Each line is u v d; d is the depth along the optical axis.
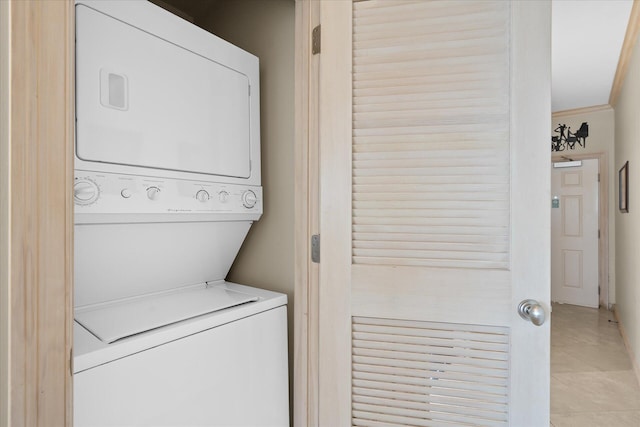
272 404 1.39
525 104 1.12
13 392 0.67
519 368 1.13
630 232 3.58
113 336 0.97
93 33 1.04
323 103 1.31
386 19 1.25
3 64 0.67
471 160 1.18
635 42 3.06
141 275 1.28
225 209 1.41
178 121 1.26
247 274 1.75
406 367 1.24
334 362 1.30
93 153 1.04
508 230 1.15
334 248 1.30
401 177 1.24
